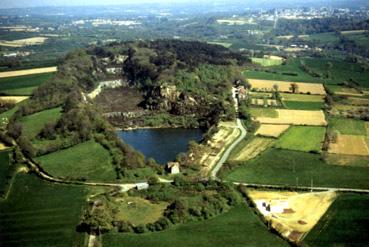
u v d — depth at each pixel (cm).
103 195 18350
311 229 15925
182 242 15000
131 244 14875
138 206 17462
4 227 15975
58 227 15900
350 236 15388
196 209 16750
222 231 15700
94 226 15525
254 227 15975
